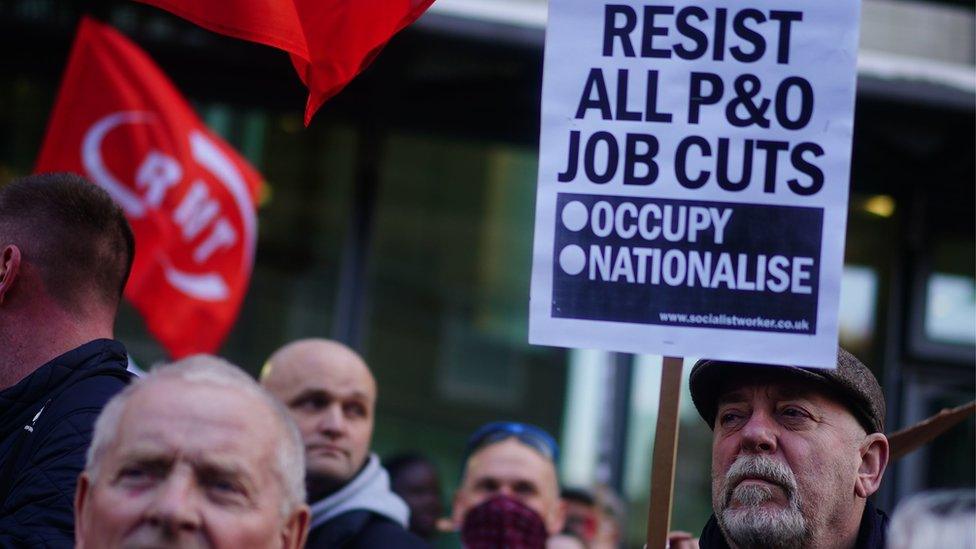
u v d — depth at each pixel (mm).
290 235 7473
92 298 2930
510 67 7387
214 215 5828
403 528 4195
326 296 7492
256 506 2033
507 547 4410
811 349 2637
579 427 7551
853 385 2773
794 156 2674
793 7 2697
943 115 7457
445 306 7590
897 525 2057
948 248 8008
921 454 7863
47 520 2553
